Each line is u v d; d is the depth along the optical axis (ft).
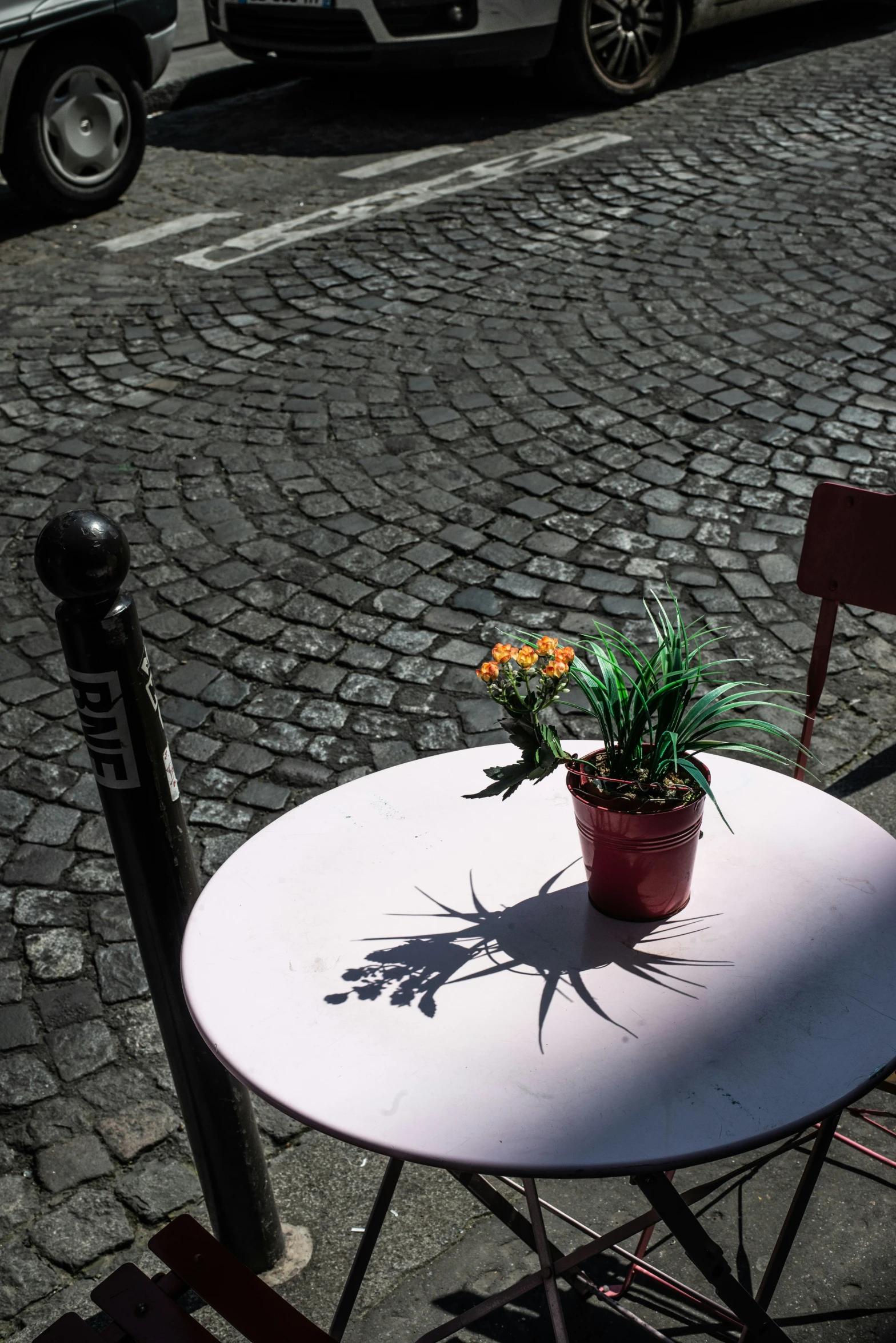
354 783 6.75
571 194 23.68
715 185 23.63
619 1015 4.91
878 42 33.06
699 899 5.63
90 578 5.10
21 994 9.19
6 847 10.60
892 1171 7.61
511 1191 7.59
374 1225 6.17
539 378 17.42
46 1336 4.76
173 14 24.13
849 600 7.82
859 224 21.53
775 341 18.01
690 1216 4.69
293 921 5.61
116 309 20.44
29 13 21.84
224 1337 6.87
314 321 19.56
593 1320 6.83
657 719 5.38
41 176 23.39
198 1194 7.73
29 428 17.01
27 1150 8.05
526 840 6.16
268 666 12.57
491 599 13.34
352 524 14.62
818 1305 6.81
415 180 25.22
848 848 5.91
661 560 13.78
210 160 27.58
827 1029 4.78
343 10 25.82
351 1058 4.76
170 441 16.49
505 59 26.84
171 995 6.12
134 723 5.45
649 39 28.89
